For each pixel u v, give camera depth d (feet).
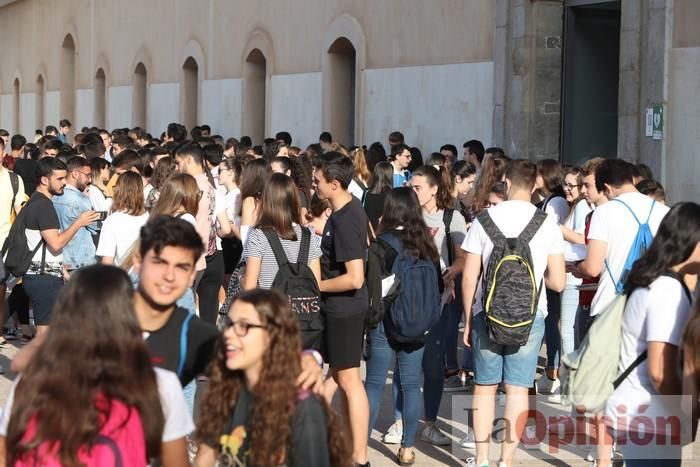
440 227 25.89
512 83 46.06
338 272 21.44
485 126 48.16
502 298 20.35
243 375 12.30
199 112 83.10
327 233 21.49
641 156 39.47
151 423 11.12
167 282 13.43
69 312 10.95
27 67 129.90
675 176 37.86
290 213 20.89
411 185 26.00
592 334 16.24
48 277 28.96
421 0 53.06
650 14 38.65
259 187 28.09
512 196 21.24
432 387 24.93
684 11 37.42
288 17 68.18
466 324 21.50
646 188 24.75
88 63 109.19
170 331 13.98
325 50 63.10
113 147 52.54
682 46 37.52
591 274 21.36
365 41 58.49
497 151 35.14
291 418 11.84
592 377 16.14
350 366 21.38
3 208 35.58
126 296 11.10
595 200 24.67
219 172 34.83
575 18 46.09
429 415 25.03
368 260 22.11
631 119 39.68
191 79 85.66
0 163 35.70
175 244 13.43
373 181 33.30
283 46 69.10
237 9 75.97
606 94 46.96
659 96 38.27
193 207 23.82
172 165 30.63
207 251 29.84
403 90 54.80
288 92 68.54
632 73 39.60
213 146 41.27
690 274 16.06
